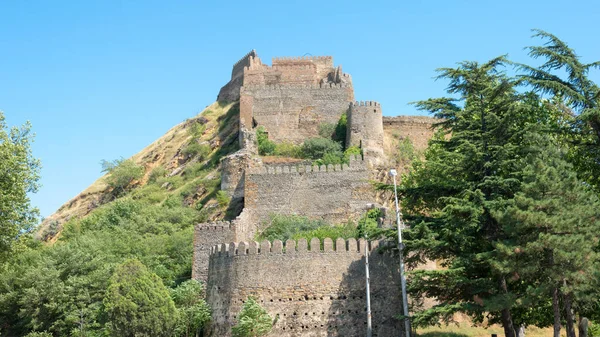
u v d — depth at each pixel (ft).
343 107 335.47
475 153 152.25
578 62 146.61
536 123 157.17
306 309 163.73
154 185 358.64
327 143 309.42
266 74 364.79
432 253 153.58
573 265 123.85
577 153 153.58
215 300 176.65
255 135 315.58
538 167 132.67
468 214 145.38
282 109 336.70
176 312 180.55
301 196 256.32
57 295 223.92
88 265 238.68
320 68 382.01
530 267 127.95
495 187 149.59
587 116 136.26
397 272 165.99
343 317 162.40
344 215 250.98
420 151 328.49
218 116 408.26
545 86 142.31
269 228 247.50
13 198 180.34
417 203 167.73
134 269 192.75
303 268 166.81
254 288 167.84
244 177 268.21
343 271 165.78
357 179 254.47
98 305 220.23
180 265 240.73
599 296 128.47
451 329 176.55
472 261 141.18
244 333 158.51
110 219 315.99
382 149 303.68
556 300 129.39
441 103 167.12
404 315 148.25
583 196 131.44
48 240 368.07
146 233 276.41
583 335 144.25
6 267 237.04
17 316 235.20
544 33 149.07
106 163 435.94
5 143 183.62
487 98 161.58
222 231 226.38
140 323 177.99
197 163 365.40
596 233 128.36
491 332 175.22
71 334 213.05
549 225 127.44
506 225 132.46
